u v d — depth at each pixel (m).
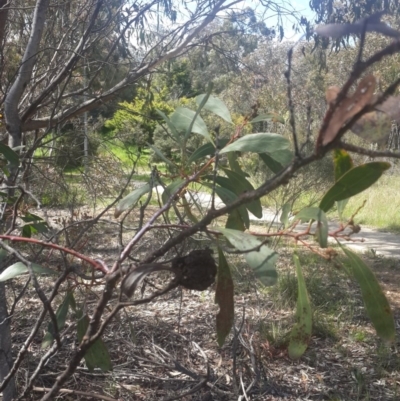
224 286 1.47
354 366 4.37
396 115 1.03
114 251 5.93
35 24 3.31
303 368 4.30
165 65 5.18
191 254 1.27
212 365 4.16
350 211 12.90
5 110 3.21
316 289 6.09
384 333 1.37
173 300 5.57
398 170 16.50
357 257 1.39
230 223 1.78
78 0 4.73
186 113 1.76
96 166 5.88
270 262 1.23
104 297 1.39
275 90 8.11
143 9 4.31
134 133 4.58
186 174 1.77
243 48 5.65
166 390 3.70
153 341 4.13
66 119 4.08
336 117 1.04
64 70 3.72
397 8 5.22
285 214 1.48
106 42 4.76
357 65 0.97
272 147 1.56
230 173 1.84
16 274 1.65
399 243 10.34
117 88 4.04
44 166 4.76
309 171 8.16
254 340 4.44
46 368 3.72
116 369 3.86
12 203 2.87
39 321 1.81
